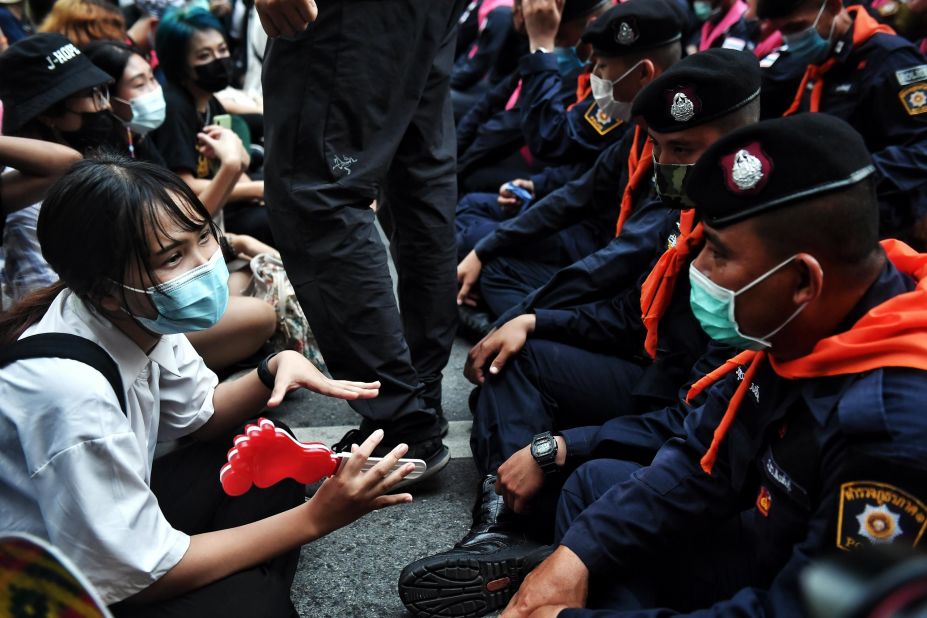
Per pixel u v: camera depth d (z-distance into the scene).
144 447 1.42
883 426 0.99
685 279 1.85
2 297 2.36
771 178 1.06
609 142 2.89
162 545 1.29
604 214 2.67
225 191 2.70
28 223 2.34
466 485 2.19
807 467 1.12
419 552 1.91
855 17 2.52
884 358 1.03
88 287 1.25
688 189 1.17
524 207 3.19
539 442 1.78
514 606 1.40
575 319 2.12
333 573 1.84
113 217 1.21
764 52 3.49
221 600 1.36
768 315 1.13
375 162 1.86
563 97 3.04
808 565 1.08
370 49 1.78
